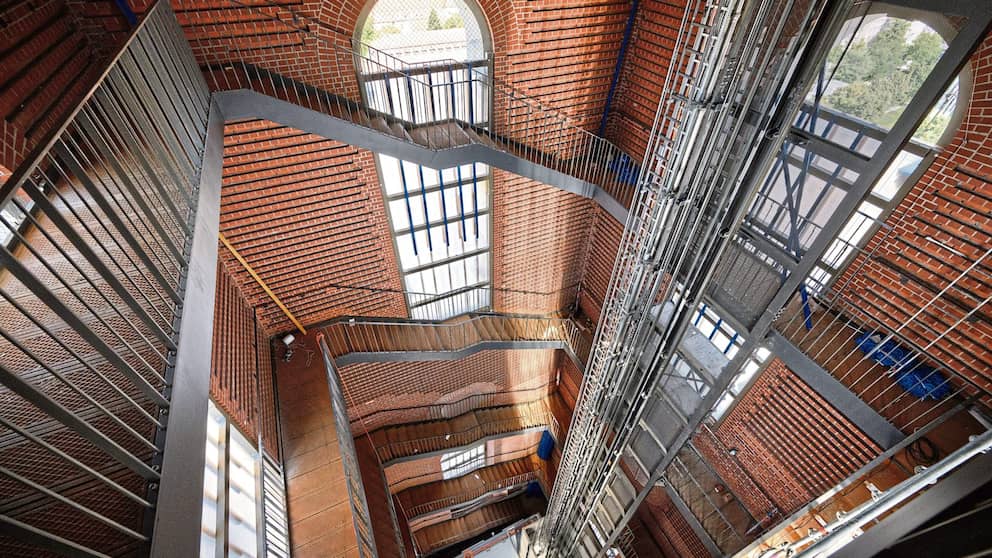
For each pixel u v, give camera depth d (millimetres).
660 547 9750
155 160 3410
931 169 4465
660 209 4828
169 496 2352
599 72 7496
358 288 8477
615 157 8234
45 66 3812
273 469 6227
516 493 15359
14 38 3502
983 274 4266
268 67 5582
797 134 4027
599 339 6605
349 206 7309
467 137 6512
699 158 4336
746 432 7066
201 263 3371
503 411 12922
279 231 7051
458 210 8344
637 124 7770
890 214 4855
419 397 11484
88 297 3275
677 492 7703
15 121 3326
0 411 2846
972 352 4488
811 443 6207
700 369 6836
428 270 8992
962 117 4125
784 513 6820
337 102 5984
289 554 5766
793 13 3506
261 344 7676
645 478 9195
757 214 5641
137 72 3213
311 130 5609
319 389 7578
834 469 5992
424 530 14648
